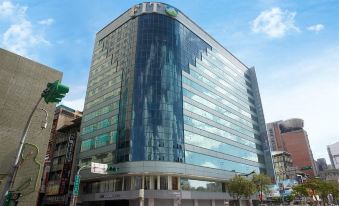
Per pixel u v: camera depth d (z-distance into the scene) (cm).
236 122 7250
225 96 7212
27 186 1529
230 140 6625
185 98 5591
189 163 5031
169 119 5016
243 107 7994
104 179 5122
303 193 7050
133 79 5300
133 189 4503
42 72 2005
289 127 15612
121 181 4762
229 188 4925
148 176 4597
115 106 5503
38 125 1856
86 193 5444
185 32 6425
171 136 4909
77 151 5928
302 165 14288
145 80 5216
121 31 6425
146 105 4988
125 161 4647
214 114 6391
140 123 4847
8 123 1714
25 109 1828
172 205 4562
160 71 5359
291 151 14875
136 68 5378
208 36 7469
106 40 6919
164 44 5694
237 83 8231
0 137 1648
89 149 5638
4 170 1580
